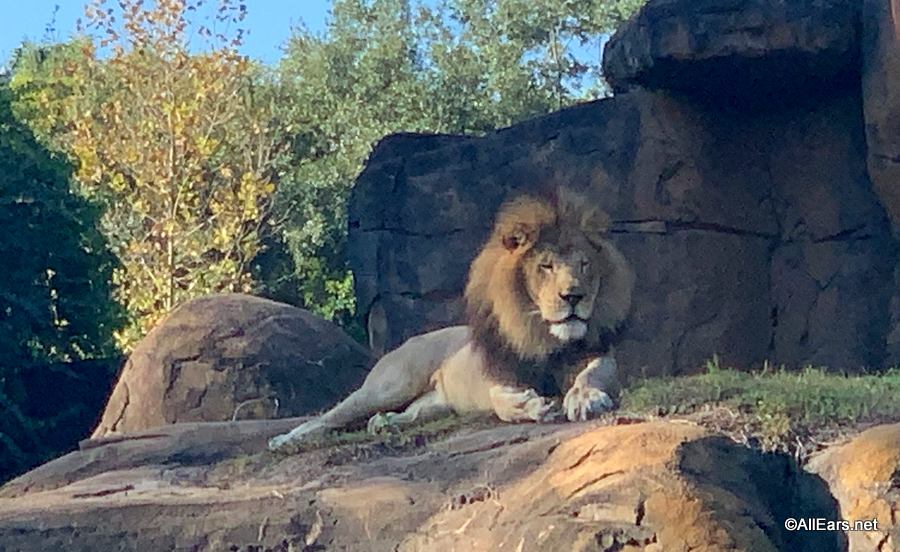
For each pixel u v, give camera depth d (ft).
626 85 53.67
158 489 29.43
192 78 104.42
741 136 52.75
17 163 57.41
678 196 51.93
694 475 21.95
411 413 31.09
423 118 114.42
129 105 105.60
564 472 23.00
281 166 115.34
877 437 22.74
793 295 52.39
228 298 51.57
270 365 48.65
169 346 49.34
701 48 48.34
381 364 32.07
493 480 24.58
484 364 29.60
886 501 21.62
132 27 104.53
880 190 48.16
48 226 57.82
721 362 51.75
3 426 56.24
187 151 102.12
